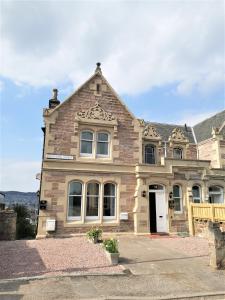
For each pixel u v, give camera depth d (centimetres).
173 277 905
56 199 1653
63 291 754
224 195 2039
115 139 1873
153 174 1861
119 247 1373
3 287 777
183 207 1912
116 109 1928
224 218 1562
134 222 1783
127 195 1816
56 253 1178
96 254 1166
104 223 1727
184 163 1964
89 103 1866
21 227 2573
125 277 895
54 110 1766
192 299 739
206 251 1278
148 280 869
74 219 1684
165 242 1519
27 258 1092
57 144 1730
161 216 1864
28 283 813
